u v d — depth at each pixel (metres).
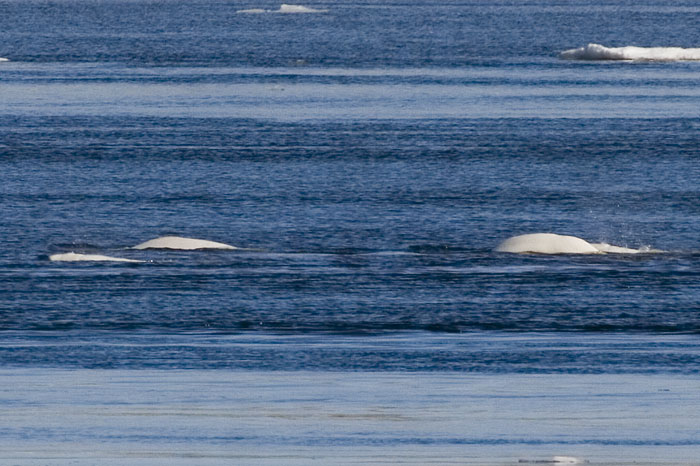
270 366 104.56
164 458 80.56
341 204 196.38
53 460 80.00
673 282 142.00
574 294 135.38
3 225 176.38
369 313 125.94
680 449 82.62
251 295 133.62
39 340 113.56
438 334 117.25
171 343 112.62
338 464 79.19
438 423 88.31
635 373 102.94
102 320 121.81
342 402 93.75
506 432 86.31
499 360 107.19
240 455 81.19
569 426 87.81
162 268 147.00
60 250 159.00
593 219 185.62
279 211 189.62
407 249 161.88
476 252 159.50
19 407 91.94
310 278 142.88
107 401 93.56
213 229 175.25
